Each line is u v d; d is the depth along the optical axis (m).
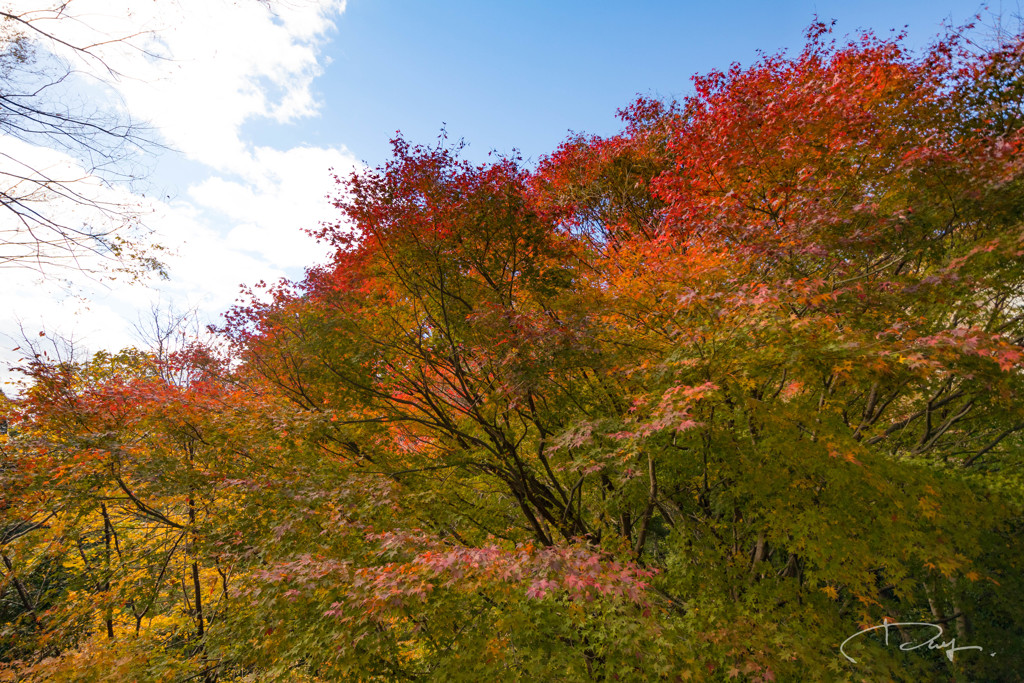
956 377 8.36
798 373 6.15
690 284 7.34
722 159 8.77
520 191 9.86
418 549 6.69
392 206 8.82
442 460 10.44
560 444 7.46
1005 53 9.36
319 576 5.93
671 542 8.26
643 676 6.09
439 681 6.30
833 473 6.39
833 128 8.06
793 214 7.74
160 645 9.38
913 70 9.20
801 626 6.72
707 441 7.13
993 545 8.92
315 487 7.86
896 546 6.61
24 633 10.84
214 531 7.73
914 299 7.37
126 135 4.32
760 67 10.66
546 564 5.70
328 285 9.75
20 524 10.80
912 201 7.96
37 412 9.03
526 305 10.11
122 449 8.52
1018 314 9.18
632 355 7.78
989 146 7.89
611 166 15.02
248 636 6.94
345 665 5.74
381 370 9.98
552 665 6.59
